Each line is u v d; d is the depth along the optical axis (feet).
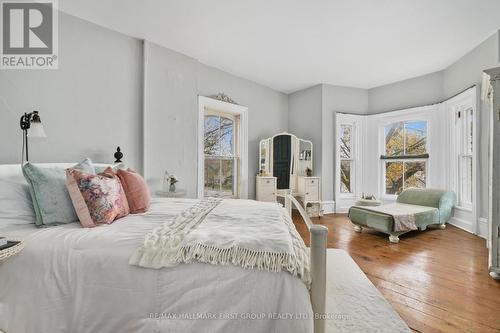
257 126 15.97
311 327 3.10
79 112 8.59
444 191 12.53
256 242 3.60
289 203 8.85
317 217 15.15
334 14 8.69
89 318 3.59
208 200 7.68
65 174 5.59
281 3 8.10
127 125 9.95
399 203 13.74
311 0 7.95
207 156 13.69
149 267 3.48
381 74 14.48
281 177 15.98
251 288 3.30
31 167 5.09
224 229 4.31
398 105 15.55
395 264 8.04
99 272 3.65
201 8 8.35
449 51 11.63
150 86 10.57
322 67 13.47
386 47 11.19
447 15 8.79
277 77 14.99
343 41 10.61
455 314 5.34
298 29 9.69
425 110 14.33
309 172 16.07
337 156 16.26
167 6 8.22
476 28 9.68
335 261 8.20
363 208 11.82
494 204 6.97
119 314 3.51
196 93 12.36
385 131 16.24
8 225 4.89
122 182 6.37
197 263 3.47
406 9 8.42
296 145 16.29
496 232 6.93
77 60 8.57
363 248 9.61
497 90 6.89
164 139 11.08
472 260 8.38
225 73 14.05
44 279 3.77
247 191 15.33
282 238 3.80
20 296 3.79
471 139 12.32
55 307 3.69
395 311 5.40
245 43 10.81
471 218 11.84
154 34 10.00
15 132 7.19
